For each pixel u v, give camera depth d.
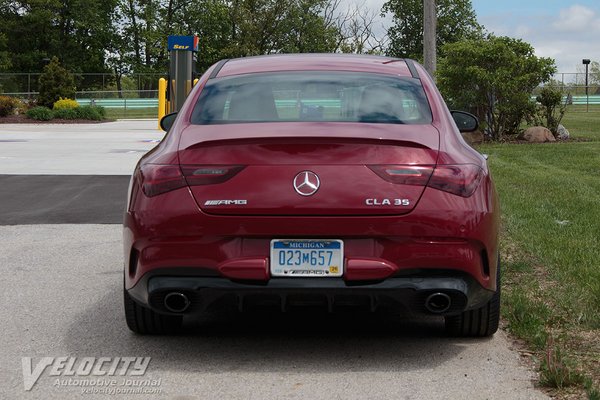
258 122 4.73
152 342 5.00
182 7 81.69
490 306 4.82
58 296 6.18
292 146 4.33
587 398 3.96
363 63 5.48
